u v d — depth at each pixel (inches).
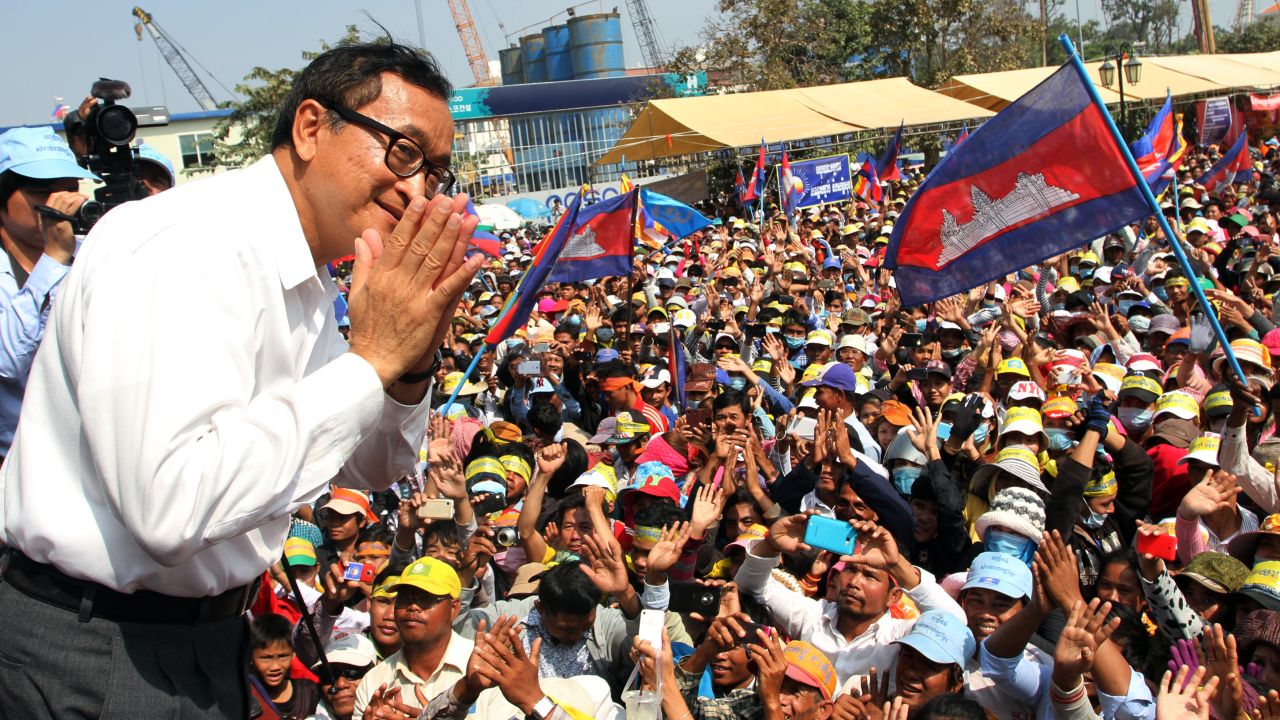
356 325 69.8
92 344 64.6
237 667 79.6
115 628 72.1
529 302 346.3
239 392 66.9
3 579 73.7
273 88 1801.2
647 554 216.1
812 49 1863.9
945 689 166.7
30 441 70.5
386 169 75.2
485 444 267.3
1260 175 1007.6
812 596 217.6
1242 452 239.9
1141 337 438.3
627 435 304.5
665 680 155.1
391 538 240.7
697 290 647.1
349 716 185.6
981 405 286.8
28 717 72.0
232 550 74.5
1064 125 285.1
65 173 114.4
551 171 2185.0
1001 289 482.0
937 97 1509.6
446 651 176.2
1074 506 225.1
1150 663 183.0
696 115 1322.6
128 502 62.9
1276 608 171.3
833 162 1063.0
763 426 337.1
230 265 68.7
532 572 231.8
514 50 3218.5
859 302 546.0
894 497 237.9
